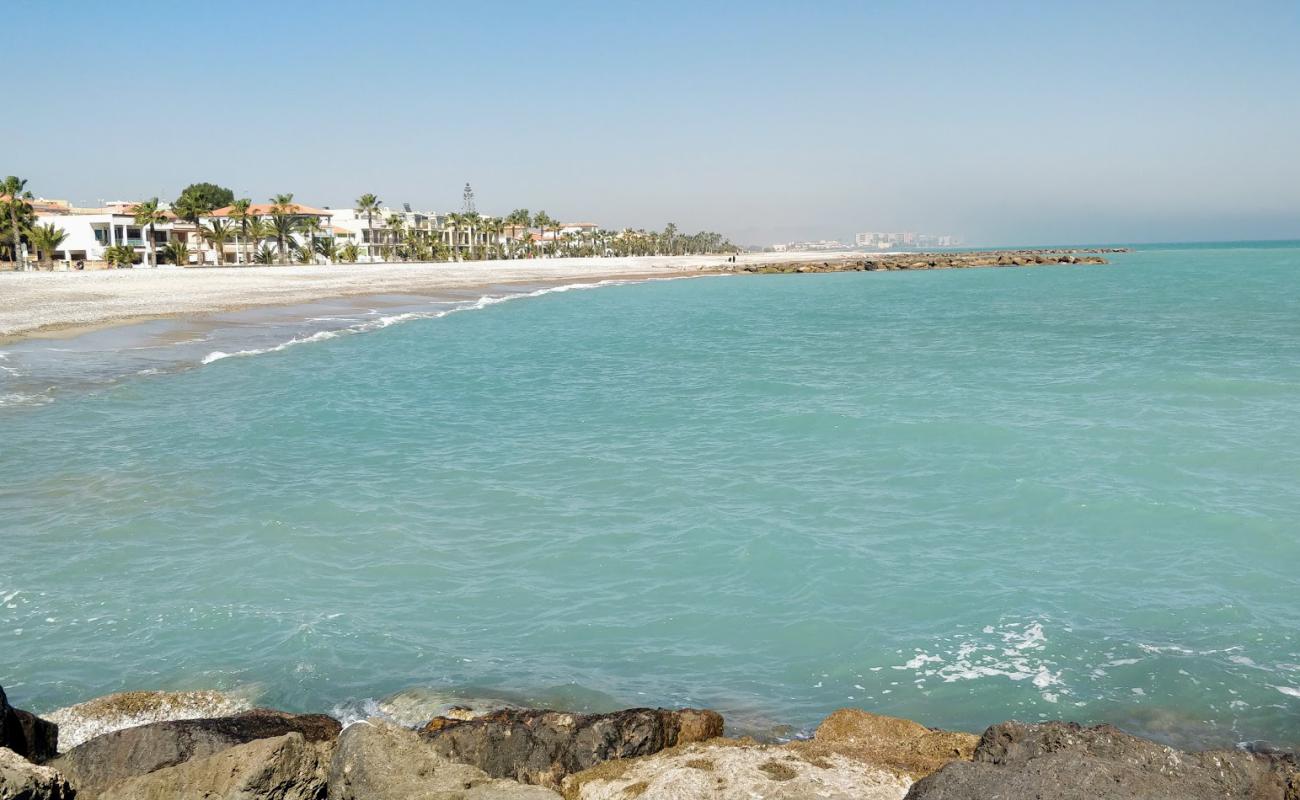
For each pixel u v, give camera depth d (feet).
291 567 43.47
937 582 42.39
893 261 586.86
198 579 41.60
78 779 24.00
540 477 60.64
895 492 56.70
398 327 167.32
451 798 21.04
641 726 26.27
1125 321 181.78
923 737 27.68
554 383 103.65
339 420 78.69
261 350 123.65
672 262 619.67
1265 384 97.19
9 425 71.56
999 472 60.85
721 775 23.57
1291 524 49.49
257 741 22.72
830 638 36.86
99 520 49.37
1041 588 41.60
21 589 39.81
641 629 37.70
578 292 310.86
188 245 372.17
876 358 128.26
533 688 32.45
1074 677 33.40
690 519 51.62
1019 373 110.22
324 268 340.39
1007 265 561.43
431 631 37.11
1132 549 46.37
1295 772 23.18
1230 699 31.68
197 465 61.36
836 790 22.74
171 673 32.83
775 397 93.30
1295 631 36.99
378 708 30.63
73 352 111.75
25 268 294.66
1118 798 19.39
